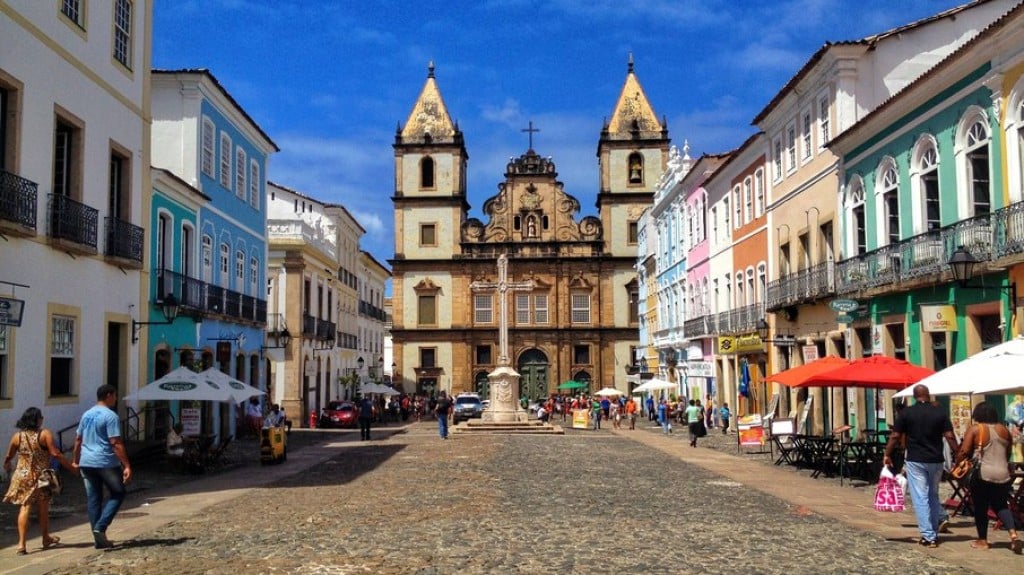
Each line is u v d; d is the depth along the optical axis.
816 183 27.05
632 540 10.86
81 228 18.77
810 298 26.78
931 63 24.69
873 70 24.70
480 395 69.50
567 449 27.20
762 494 15.62
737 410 36.69
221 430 31.44
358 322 62.25
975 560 9.75
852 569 9.25
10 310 15.16
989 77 17.44
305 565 9.32
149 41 23.11
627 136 71.06
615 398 54.75
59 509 13.71
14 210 16.16
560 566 9.33
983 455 10.38
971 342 18.48
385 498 15.04
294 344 42.84
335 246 52.72
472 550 10.18
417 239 70.50
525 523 12.18
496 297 70.12
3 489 15.46
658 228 56.84
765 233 32.56
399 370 69.56
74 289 18.98
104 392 10.48
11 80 16.56
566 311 69.88
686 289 47.34
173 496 15.62
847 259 23.92
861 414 24.03
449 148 70.88
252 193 36.03
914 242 20.23
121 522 12.48
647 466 21.14
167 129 28.94
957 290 18.98
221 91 30.48
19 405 16.77
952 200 19.17
